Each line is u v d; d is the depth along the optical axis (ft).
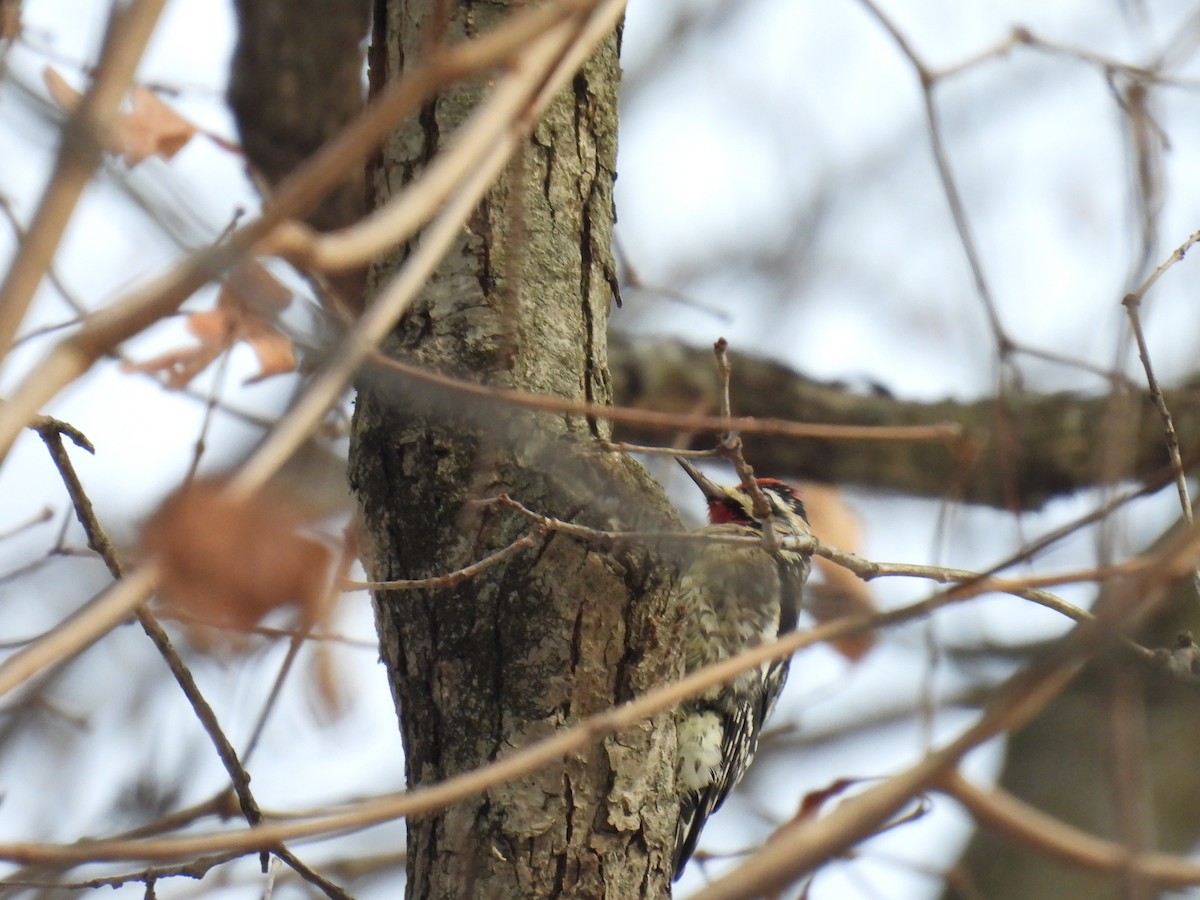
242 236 11.77
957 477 24.41
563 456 22.79
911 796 12.00
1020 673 13.57
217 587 12.84
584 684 22.44
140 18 11.35
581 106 25.23
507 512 22.75
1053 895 43.86
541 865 22.07
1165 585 13.41
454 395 22.67
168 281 11.66
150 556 12.72
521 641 22.52
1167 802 44.39
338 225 32.27
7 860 13.61
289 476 22.97
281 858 22.97
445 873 22.29
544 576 22.53
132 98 26.05
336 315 19.56
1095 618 12.80
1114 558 16.33
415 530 23.08
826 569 38.63
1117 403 17.81
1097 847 12.12
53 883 22.81
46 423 21.07
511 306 20.38
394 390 22.43
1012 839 12.19
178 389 24.21
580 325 24.38
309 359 22.35
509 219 23.99
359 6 35.32
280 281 19.34
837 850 11.84
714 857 29.07
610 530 22.68
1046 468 43.16
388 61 24.98
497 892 21.97
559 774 22.21
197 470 21.15
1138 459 41.14
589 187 25.08
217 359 24.44
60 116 18.01
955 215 25.82
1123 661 13.08
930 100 26.32
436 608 22.86
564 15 12.60
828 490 39.81
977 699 40.68
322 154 12.66
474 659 22.65
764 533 21.89
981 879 44.98
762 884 11.57
